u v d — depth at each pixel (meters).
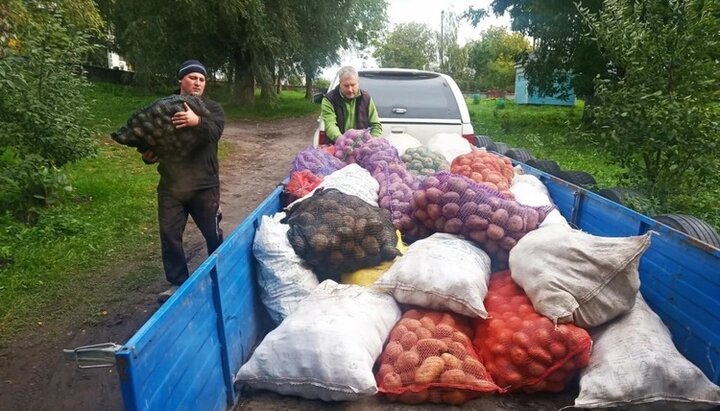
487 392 2.66
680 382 2.41
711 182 5.64
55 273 5.34
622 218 3.50
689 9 5.34
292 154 13.55
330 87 7.18
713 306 2.52
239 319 3.04
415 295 2.96
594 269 2.80
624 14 6.00
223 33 21.55
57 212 6.96
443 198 3.58
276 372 2.63
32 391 3.53
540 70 18.55
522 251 3.06
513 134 16.17
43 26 7.27
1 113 6.93
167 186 4.21
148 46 20.22
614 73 6.32
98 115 17.42
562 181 4.62
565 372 2.68
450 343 2.72
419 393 2.60
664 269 2.97
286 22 20.38
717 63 5.44
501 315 2.87
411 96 7.04
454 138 5.93
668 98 5.33
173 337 2.09
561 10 16.44
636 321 2.73
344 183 4.14
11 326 4.38
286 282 3.32
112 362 1.81
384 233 3.54
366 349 2.65
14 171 6.90
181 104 3.85
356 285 3.20
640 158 5.98
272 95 22.88
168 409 2.02
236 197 8.79
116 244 6.22
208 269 2.49
